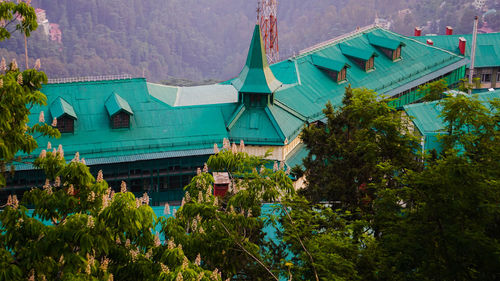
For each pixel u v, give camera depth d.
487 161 39.81
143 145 82.56
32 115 80.69
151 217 29.12
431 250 36.22
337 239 38.91
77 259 27.16
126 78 90.00
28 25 32.00
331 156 62.47
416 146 45.78
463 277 35.47
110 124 83.38
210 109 89.31
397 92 111.81
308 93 99.50
